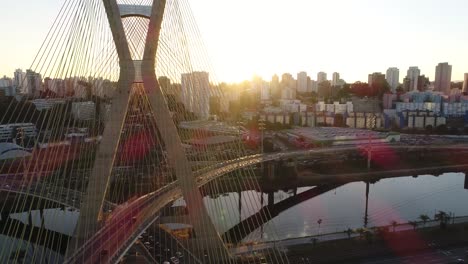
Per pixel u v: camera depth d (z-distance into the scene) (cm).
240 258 4997
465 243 6022
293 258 5328
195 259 4522
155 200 5738
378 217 8169
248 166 9956
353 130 16200
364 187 10856
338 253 5575
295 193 10194
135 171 7700
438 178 11806
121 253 3938
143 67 4888
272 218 8112
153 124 7181
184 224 5684
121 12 4841
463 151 13150
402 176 11838
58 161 6719
